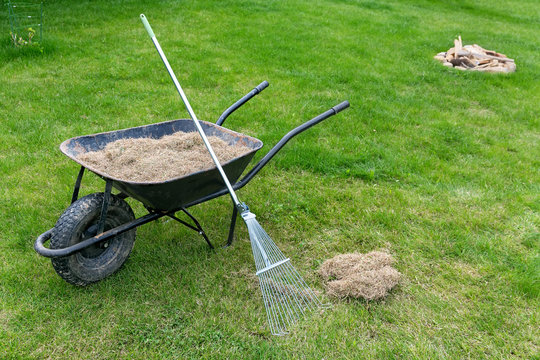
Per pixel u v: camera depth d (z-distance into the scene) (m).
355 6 13.55
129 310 2.94
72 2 11.38
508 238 3.83
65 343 2.69
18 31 8.37
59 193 4.14
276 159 5.00
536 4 17.69
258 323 2.88
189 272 3.31
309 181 4.64
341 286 3.14
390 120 6.23
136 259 3.38
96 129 5.46
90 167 2.84
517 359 2.69
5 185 4.23
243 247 3.61
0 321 2.81
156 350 2.69
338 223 3.99
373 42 10.03
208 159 3.30
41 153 4.86
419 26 11.88
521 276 3.34
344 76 7.82
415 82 7.95
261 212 4.09
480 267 3.45
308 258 3.55
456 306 3.07
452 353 2.72
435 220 4.05
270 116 6.08
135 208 4.04
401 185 4.67
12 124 5.41
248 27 10.32
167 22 10.30
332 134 5.74
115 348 2.68
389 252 3.63
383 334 2.84
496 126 6.38
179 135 3.66
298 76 7.73
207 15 11.03
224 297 3.10
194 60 8.21
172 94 6.70
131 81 7.16
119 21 10.12
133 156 3.22
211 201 4.21
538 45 11.05
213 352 2.67
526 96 7.66
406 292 3.21
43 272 3.20
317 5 12.93
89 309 2.93
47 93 6.43
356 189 4.54
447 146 5.61
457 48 9.40
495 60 9.07
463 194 4.51
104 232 2.88
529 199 4.43
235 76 7.55
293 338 2.79
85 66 7.57
